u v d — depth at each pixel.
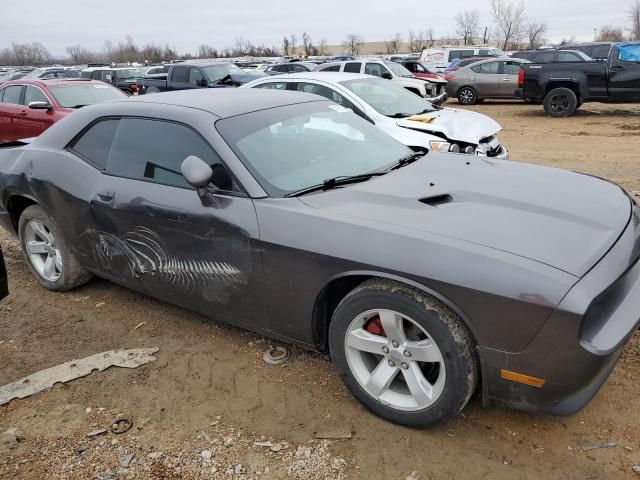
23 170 4.21
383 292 2.56
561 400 2.34
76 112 4.17
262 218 2.91
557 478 2.39
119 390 3.17
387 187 3.06
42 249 4.45
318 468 2.52
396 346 2.64
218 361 3.40
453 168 3.47
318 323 2.95
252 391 3.10
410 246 2.49
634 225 2.77
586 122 13.65
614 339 2.25
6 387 3.26
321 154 3.45
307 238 2.75
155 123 3.52
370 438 2.69
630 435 2.62
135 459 2.63
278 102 3.78
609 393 2.92
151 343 3.66
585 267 2.28
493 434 2.68
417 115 7.03
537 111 16.47
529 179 3.23
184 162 3.00
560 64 14.40
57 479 2.54
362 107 7.07
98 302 4.29
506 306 2.26
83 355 3.56
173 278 3.44
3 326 3.99
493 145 6.86
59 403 3.08
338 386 3.11
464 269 2.34
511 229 2.53
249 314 3.18
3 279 3.17
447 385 2.49
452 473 2.45
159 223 3.33
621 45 13.61
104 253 3.84
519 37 62.06
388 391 2.77
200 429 2.82
